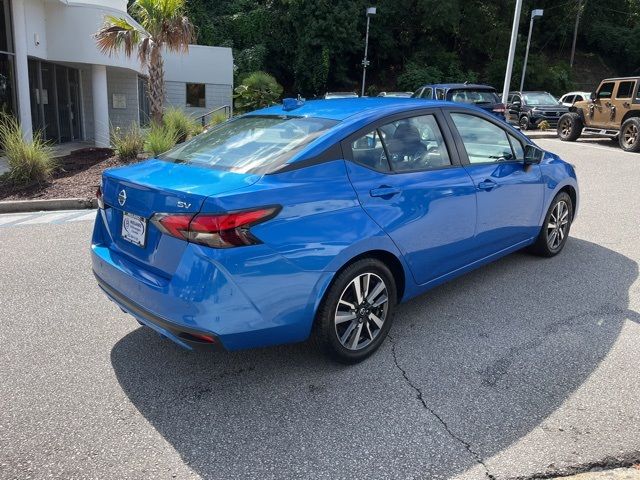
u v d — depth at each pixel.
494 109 15.09
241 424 2.98
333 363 3.60
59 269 5.41
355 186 3.42
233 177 3.15
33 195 8.69
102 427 2.95
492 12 46.00
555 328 4.08
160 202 3.03
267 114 4.15
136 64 18.86
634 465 2.64
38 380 3.40
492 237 4.61
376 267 3.51
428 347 3.81
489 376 3.43
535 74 43.97
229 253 2.86
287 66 44.97
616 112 15.19
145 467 2.64
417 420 2.99
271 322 3.05
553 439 2.82
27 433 2.88
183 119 14.00
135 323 4.21
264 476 2.58
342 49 42.88
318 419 3.02
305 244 3.10
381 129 3.73
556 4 49.84
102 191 3.62
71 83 17.62
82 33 15.26
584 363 3.57
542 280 5.06
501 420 2.98
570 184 5.64
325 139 3.42
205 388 3.33
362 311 3.51
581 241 6.34
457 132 4.30
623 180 10.33
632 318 4.25
